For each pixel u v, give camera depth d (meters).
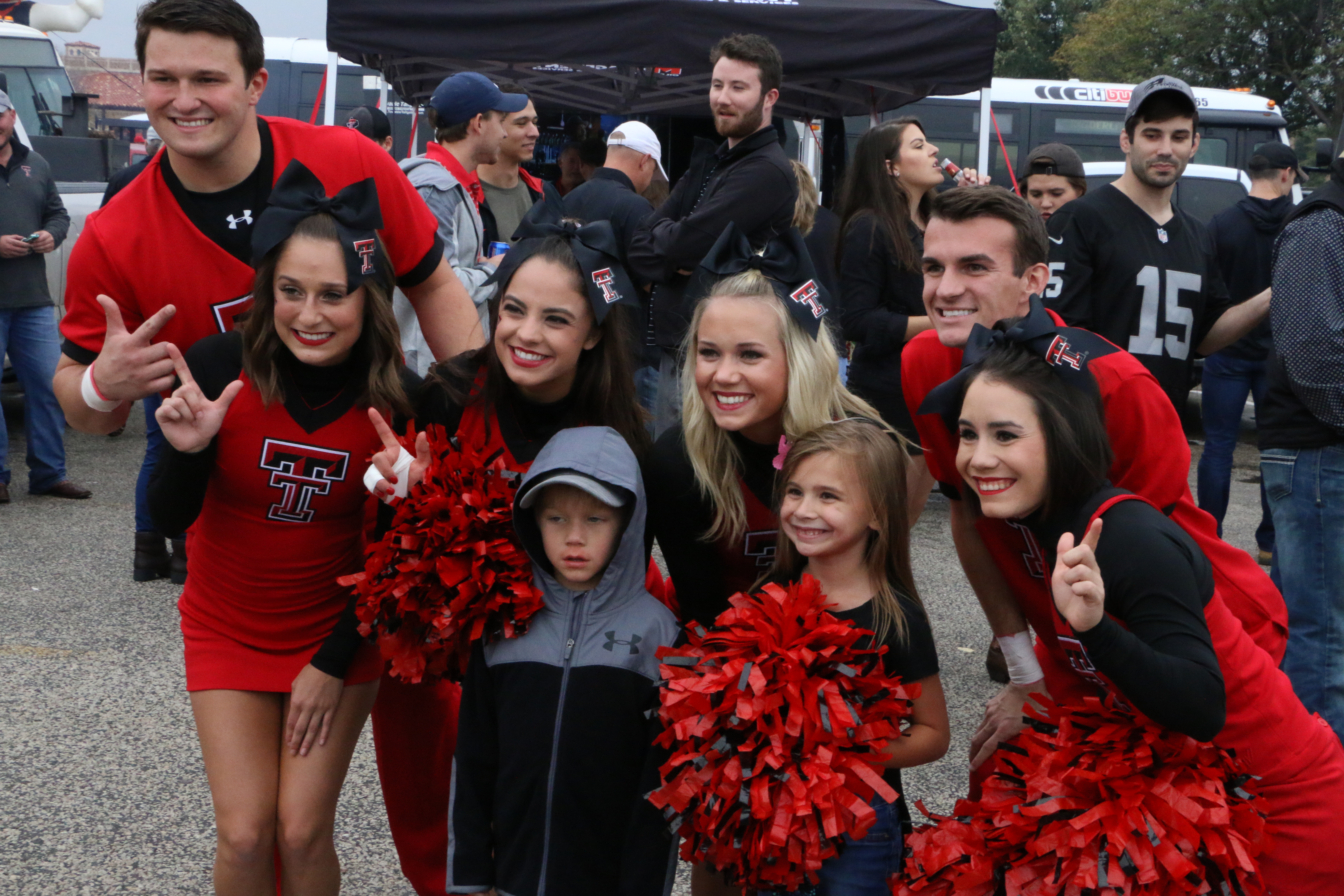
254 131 2.54
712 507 2.40
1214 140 12.63
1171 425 2.29
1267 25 30.73
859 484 2.17
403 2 6.57
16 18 14.43
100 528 5.97
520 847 2.22
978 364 2.06
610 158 5.72
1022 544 2.26
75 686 3.97
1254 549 6.44
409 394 2.53
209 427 2.22
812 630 2.05
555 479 2.15
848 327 5.00
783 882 1.99
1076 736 1.94
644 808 2.18
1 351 6.18
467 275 4.61
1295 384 3.29
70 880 2.82
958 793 3.41
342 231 2.29
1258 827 1.85
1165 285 3.64
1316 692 3.38
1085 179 5.75
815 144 10.26
